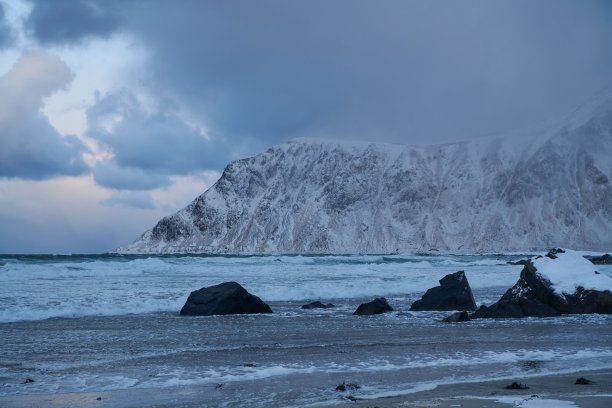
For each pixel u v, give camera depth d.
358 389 9.03
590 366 11.12
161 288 28.25
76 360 11.86
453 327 17.67
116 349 13.23
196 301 21.03
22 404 8.20
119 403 8.26
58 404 8.20
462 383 9.41
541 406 7.36
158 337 15.21
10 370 10.78
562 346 13.76
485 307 20.73
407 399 8.08
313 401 8.20
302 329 17.05
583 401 7.67
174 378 10.04
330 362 11.62
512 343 14.27
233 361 11.74
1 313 19.14
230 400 8.38
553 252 22.66
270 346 13.78
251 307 21.53
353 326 17.81
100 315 20.33
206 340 14.73
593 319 19.50
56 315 19.72
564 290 21.11
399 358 12.07
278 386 9.33
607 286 21.02
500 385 9.20
